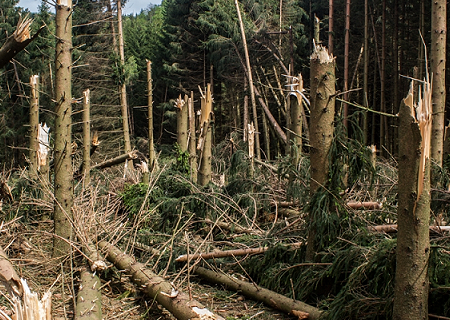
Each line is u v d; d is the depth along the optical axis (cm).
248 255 452
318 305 359
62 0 466
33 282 411
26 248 511
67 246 477
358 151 379
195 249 468
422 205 244
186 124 766
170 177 641
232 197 607
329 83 375
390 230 416
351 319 305
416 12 1399
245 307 378
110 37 1777
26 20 394
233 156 667
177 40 2336
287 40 1848
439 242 354
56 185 477
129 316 363
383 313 293
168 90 2531
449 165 546
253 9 1875
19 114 1800
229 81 2086
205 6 1986
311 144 386
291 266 391
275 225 509
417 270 247
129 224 571
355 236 378
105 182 802
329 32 1313
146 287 377
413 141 240
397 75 1295
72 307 380
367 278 322
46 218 637
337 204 378
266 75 1814
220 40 1833
